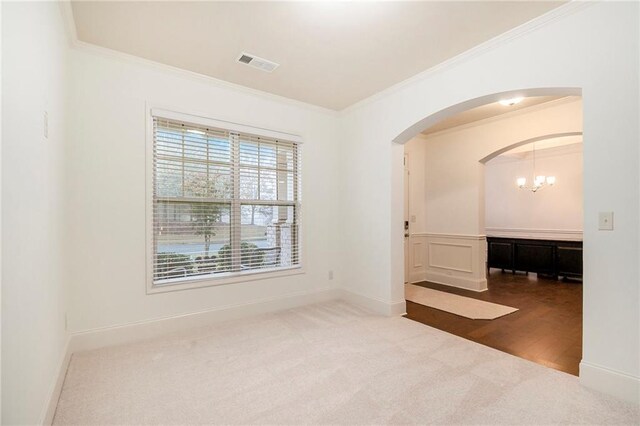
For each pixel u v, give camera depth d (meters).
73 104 2.49
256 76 3.13
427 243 5.39
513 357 2.45
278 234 3.73
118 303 2.69
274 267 3.69
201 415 1.74
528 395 1.92
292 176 3.87
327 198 4.13
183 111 3.01
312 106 3.94
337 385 2.04
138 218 2.78
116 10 2.10
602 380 1.95
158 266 2.93
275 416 1.73
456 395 1.93
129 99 2.75
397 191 3.56
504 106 3.86
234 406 1.82
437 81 2.98
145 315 2.81
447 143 5.10
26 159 1.29
